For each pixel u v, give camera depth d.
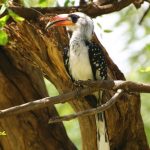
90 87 9.93
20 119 12.05
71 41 11.12
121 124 11.63
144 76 18.23
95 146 11.77
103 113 11.25
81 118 11.53
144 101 18.20
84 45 11.09
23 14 11.01
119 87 9.73
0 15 10.50
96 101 11.34
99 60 11.11
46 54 11.23
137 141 11.96
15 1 11.45
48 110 12.28
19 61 12.05
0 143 12.18
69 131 18.02
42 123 12.20
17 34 11.09
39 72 12.41
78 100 11.36
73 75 11.17
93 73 11.14
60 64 11.24
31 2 12.57
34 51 11.22
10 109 9.49
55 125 12.36
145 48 13.99
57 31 11.18
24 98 12.14
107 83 9.84
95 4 12.03
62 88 11.49
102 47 11.63
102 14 12.08
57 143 12.32
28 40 11.12
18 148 12.16
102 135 11.22
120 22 18.23
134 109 11.63
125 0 12.03
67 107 17.89
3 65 12.01
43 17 11.13
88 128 11.63
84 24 11.32
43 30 11.09
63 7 11.70
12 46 11.39
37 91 12.30
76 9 11.87
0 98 12.02
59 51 11.16
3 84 11.99
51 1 12.80
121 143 11.92
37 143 12.16
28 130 12.10
